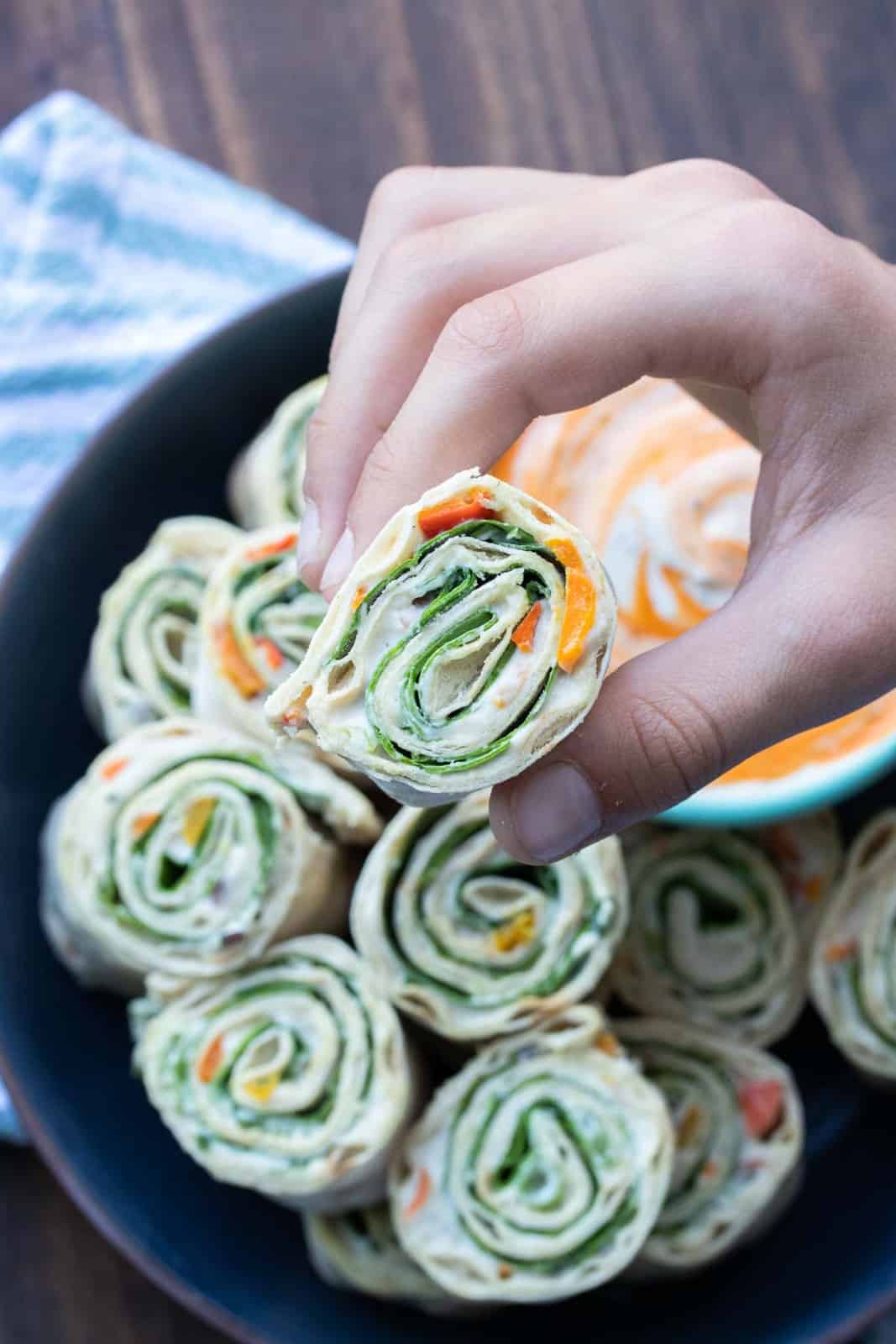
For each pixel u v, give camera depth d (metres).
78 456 0.41
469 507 0.30
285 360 0.42
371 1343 0.39
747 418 0.37
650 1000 0.40
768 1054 0.40
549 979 0.38
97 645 0.41
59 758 0.41
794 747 0.38
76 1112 0.39
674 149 0.47
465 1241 0.37
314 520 0.34
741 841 0.41
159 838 0.38
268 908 0.38
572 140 0.47
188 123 0.47
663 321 0.32
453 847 0.38
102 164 0.45
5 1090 0.39
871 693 0.32
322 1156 0.37
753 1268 0.39
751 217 0.33
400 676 0.30
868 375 0.32
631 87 0.47
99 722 0.41
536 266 0.34
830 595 0.32
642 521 0.39
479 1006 0.38
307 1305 0.39
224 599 0.39
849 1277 0.39
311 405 0.42
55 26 0.47
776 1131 0.39
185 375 0.41
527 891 0.38
